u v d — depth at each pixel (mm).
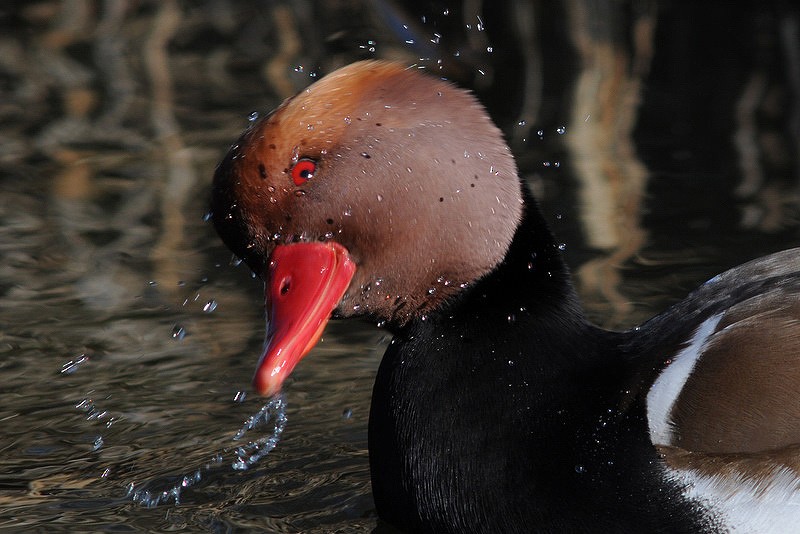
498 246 6141
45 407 7816
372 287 6199
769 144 12156
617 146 12367
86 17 17125
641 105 13430
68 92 14727
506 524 5996
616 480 5840
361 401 7836
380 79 6121
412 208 6070
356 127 6039
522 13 15219
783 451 5660
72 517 6535
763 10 15297
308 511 6605
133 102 14367
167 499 6746
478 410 6094
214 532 6367
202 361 8398
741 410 5758
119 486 6895
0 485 6902
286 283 6090
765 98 13336
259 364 5910
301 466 7105
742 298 6277
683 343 6133
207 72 15219
